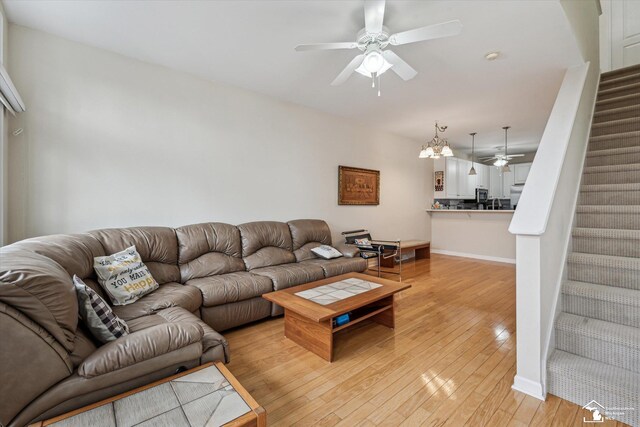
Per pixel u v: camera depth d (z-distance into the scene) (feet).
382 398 5.69
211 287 8.20
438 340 8.11
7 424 3.32
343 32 7.79
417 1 6.49
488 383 6.14
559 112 8.15
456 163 22.70
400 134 19.06
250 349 7.64
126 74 9.10
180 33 7.86
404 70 7.57
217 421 3.52
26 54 7.61
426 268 16.97
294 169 13.44
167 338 4.51
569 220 7.60
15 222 7.50
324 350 7.14
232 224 11.45
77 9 6.89
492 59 9.12
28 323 3.46
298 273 10.03
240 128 11.60
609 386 5.04
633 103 10.53
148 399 3.89
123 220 9.12
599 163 9.40
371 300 7.67
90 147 8.55
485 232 19.69
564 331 6.09
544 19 7.15
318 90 11.75
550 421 5.02
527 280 5.69
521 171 25.59
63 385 3.68
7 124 7.23
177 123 10.09
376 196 17.61
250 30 7.71
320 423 5.05
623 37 13.97
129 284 6.93
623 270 6.42
